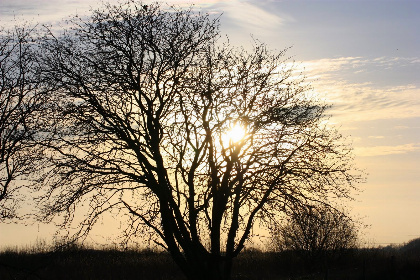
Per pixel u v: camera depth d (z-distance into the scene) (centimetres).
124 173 2284
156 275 3278
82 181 2261
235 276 3362
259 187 2284
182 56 2328
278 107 2317
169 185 2273
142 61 2330
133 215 2262
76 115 2230
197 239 2292
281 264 3928
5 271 2917
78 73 2302
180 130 2250
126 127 2300
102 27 2317
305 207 2294
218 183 2300
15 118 2166
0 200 2112
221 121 2309
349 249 3959
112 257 2906
